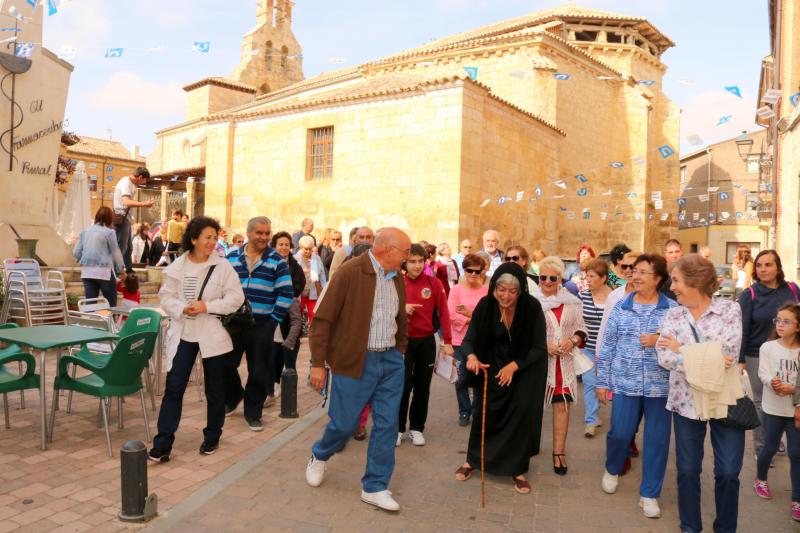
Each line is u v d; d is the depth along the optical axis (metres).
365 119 18.98
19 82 12.55
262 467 5.23
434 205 17.39
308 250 8.76
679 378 4.20
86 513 4.18
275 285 6.22
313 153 20.53
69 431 5.88
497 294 4.90
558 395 5.52
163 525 4.08
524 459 5.01
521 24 29.55
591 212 27.48
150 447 5.50
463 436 6.52
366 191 18.88
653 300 4.80
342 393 4.62
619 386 4.81
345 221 19.30
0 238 12.06
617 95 29.16
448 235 17.08
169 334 5.32
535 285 7.20
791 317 4.74
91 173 42.34
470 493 4.96
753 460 6.09
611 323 4.94
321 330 4.58
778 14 16.34
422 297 6.12
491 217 18.77
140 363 5.41
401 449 6.03
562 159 25.28
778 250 16.94
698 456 4.20
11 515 4.09
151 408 6.81
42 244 12.91
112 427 6.05
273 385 7.32
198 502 4.45
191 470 5.07
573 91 26.02
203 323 5.30
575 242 26.28
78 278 12.44
